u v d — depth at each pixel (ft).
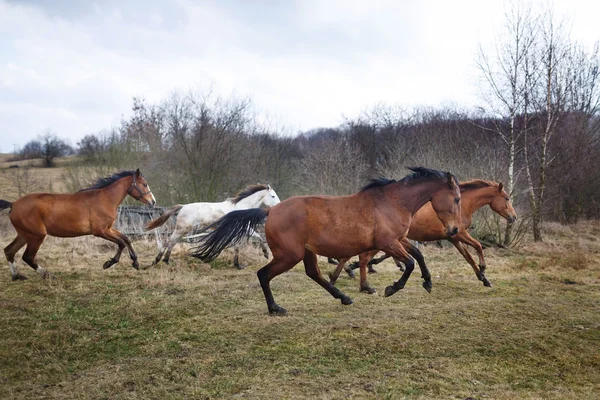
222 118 59.77
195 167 57.36
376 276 29.30
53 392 13.26
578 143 62.44
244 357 15.30
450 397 12.59
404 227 19.10
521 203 56.08
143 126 67.41
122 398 12.78
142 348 16.46
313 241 18.52
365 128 88.74
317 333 17.29
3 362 15.34
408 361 14.94
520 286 26.05
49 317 19.56
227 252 35.22
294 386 13.23
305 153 89.10
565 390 13.12
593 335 17.49
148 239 42.29
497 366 14.71
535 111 48.03
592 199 64.34
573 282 27.20
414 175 19.75
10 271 28.22
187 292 23.86
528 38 43.32
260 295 23.41
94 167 63.72
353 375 13.93
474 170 46.34
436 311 20.39
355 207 18.65
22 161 108.88
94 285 24.98
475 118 73.26
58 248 36.19
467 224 26.84
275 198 34.55
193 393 12.92
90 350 16.47
